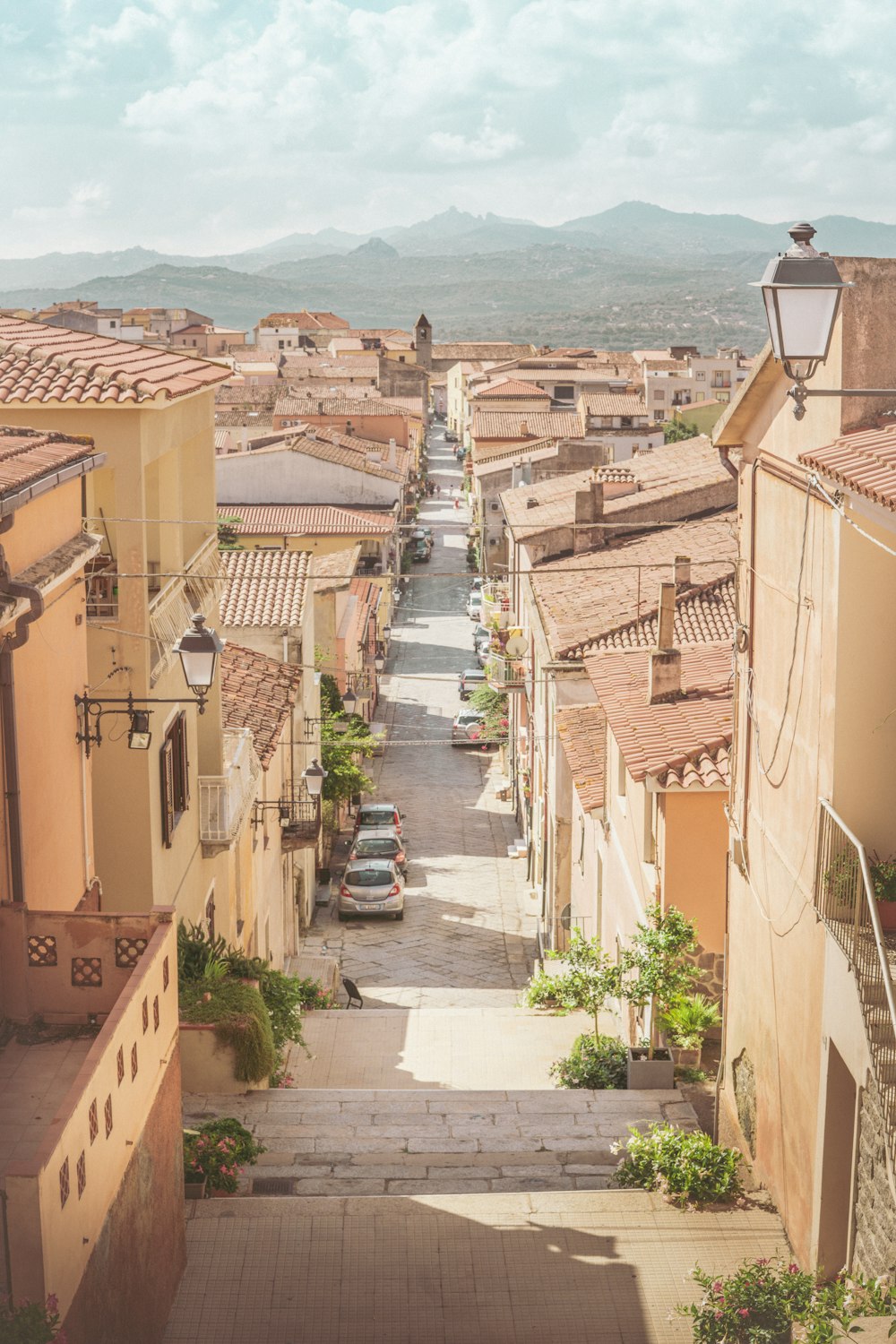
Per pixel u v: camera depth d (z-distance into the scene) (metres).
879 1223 9.45
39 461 11.73
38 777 11.95
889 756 10.57
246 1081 16.25
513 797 41.72
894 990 9.46
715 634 25.11
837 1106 10.77
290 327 194.12
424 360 196.50
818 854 10.78
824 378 11.02
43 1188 7.17
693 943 16.56
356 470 63.69
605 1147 14.42
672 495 35.75
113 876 16.20
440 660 62.66
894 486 8.92
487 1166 13.91
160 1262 10.30
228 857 21.39
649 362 126.56
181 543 19.75
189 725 19.38
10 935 10.55
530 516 40.91
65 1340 7.14
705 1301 9.64
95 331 139.00
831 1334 8.48
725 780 15.95
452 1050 20.17
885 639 10.47
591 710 25.23
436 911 32.50
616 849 21.08
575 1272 11.31
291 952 28.72
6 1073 9.87
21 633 10.62
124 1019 9.23
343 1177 13.57
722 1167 12.77
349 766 35.56
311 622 34.00
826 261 7.32
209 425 21.00
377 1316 10.64
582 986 17.69
